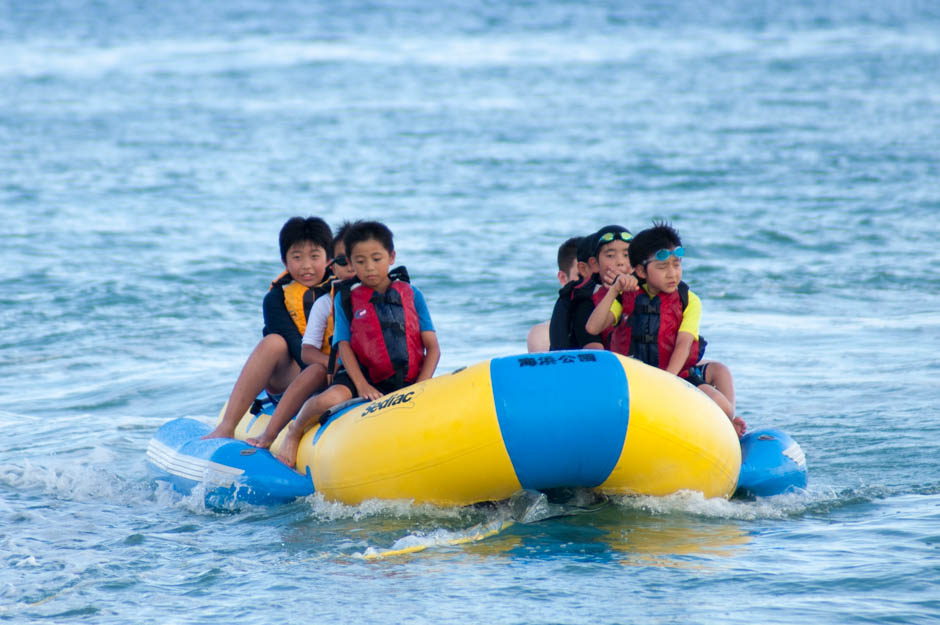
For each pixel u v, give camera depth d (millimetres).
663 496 21266
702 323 45719
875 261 58188
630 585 17125
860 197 79625
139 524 22312
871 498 22531
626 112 141375
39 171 100562
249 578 18156
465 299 51875
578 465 20250
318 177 97812
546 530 20203
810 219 71688
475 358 40031
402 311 23656
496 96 163875
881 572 17453
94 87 184375
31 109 155000
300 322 26203
